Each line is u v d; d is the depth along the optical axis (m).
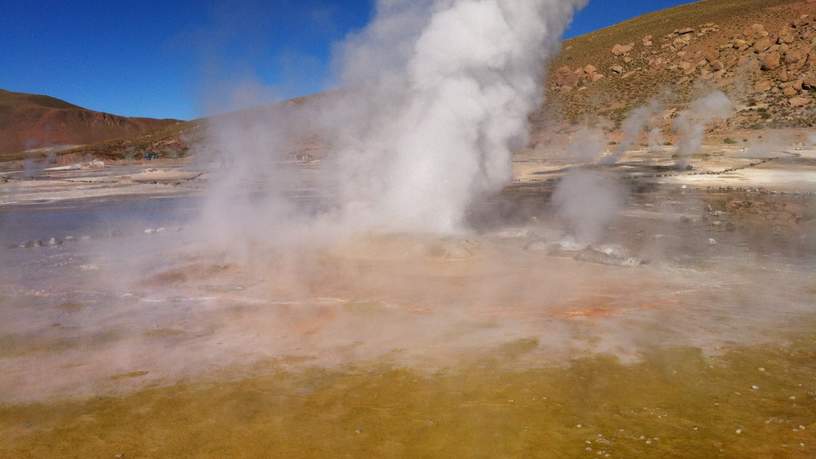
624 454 3.64
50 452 3.80
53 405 4.45
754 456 3.61
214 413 4.27
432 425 4.04
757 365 4.93
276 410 4.30
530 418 4.11
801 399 4.32
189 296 7.37
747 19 64.06
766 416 4.09
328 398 4.47
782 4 65.12
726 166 25.92
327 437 3.91
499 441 3.82
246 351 5.47
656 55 64.06
